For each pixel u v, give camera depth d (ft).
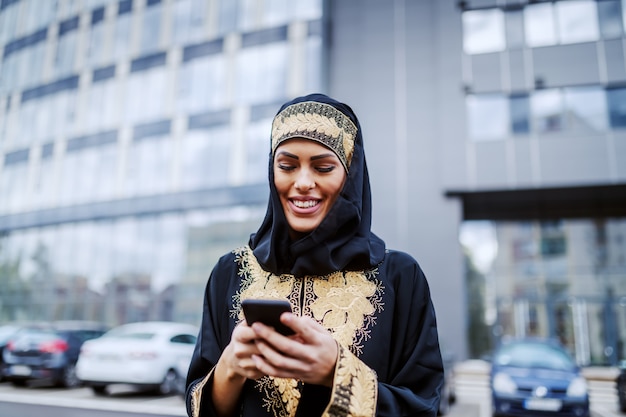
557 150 49.57
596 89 49.98
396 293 3.80
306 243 3.56
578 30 51.16
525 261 54.13
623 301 51.31
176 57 62.54
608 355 50.62
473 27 53.67
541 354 26.30
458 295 49.44
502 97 51.80
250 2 60.18
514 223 54.95
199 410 3.34
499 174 50.24
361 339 3.53
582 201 53.62
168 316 56.90
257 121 56.75
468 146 51.19
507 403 23.39
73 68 69.72
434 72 53.83
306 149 3.57
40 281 64.95
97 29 69.56
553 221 54.13
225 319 3.94
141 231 60.23
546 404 22.88
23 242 67.82
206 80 60.34
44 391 31.27
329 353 2.93
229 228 56.13
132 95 64.08
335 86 56.03
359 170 3.77
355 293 3.67
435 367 3.59
